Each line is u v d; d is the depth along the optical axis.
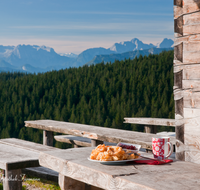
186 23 2.14
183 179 1.39
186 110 2.14
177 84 2.21
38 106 50.88
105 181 1.49
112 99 42.69
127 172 1.52
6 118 45.78
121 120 36.97
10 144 4.16
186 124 2.13
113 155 1.71
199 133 2.04
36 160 2.86
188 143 2.12
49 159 1.99
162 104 37.72
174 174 1.48
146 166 1.66
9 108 48.66
